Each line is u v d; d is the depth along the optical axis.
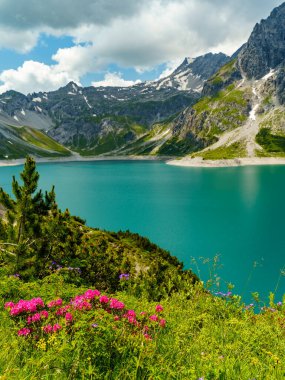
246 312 10.24
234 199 115.50
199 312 9.98
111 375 4.83
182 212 96.12
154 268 16.28
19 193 16.77
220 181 169.50
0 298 8.62
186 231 74.31
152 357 5.37
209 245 62.75
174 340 6.52
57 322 6.18
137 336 5.81
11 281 9.38
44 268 15.81
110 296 9.68
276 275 45.69
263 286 41.84
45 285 10.07
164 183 169.12
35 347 5.66
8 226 17.11
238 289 40.88
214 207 102.31
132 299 9.62
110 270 16.56
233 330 7.73
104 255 17.75
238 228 75.56
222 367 5.30
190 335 7.29
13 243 16.55
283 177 179.00
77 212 99.06
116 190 147.12
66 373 4.71
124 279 15.48
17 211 16.94
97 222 86.19
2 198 17.02
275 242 63.28
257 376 5.27
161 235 71.50
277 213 90.44
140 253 29.56
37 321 6.22
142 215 93.44
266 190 133.88
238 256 55.28
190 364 5.50
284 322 9.15
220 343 6.91
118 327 5.93
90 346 5.00
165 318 7.73
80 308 6.06
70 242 17.45
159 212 96.94
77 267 16.08
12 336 5.92
